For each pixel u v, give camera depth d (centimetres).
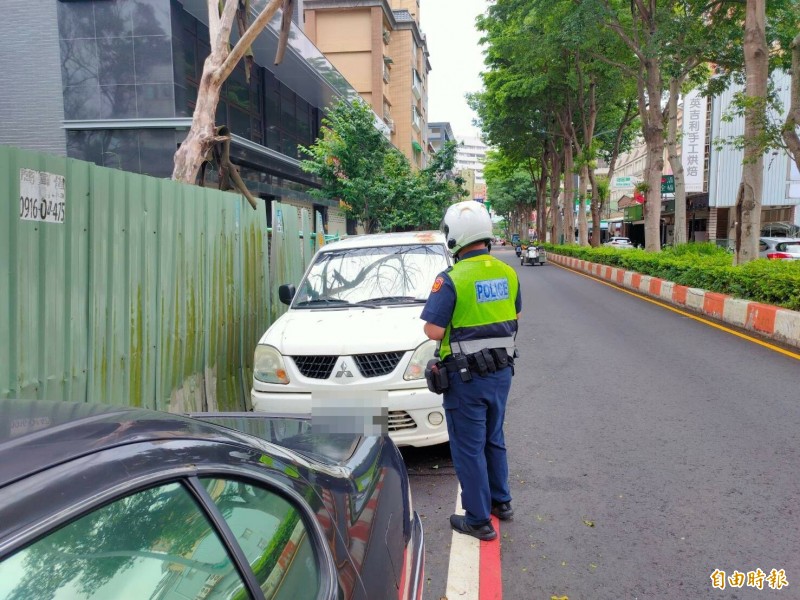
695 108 3231
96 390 396
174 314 498
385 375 445
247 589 146
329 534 189
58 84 1375
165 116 1316
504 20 2219
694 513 390
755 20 1162
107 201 406
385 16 4319
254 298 693
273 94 2019
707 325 1087
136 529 129
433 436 448
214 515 147
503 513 392
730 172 3638
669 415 584
